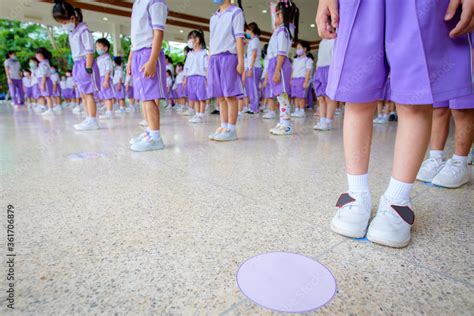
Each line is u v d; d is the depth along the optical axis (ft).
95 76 10.33
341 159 6.18
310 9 29.01
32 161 5.95
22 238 2.87
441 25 2.40
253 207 3.65
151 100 6.96
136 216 3.39
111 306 1.98
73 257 2.55
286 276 2.31
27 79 26.04
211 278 2.28
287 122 9.77
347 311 1.96
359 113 2.95
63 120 14.47
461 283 2.22
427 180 4.61
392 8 2.49
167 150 7.11
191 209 3.59
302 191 4.22
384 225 2.78
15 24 45.11
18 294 2.08
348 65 2.74
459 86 2.51
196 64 12.98
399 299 2.06
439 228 3.09
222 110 8.61
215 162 5.93
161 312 1.94
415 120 2.71
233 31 7.94
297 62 16.28
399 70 2.55
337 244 2.79
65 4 9.45
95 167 5.51
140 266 2.43
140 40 6.70
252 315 1.92
